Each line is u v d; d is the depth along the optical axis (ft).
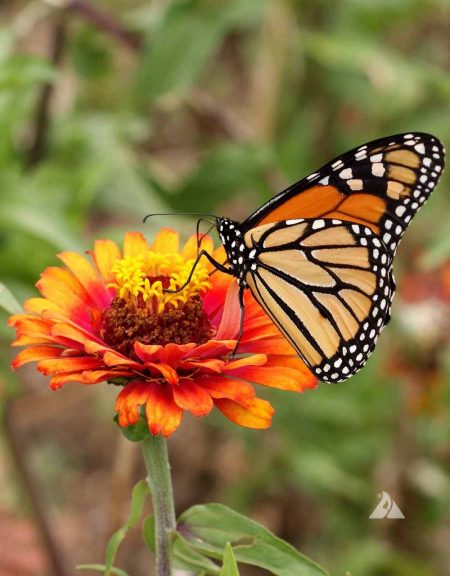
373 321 1.49
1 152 1.77
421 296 1.91
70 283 1.45
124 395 1.36
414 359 1.90
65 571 1.90
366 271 1.48
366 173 1.48
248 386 1.36
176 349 1.37
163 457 1.39
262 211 1.49
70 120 2.00
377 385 2.02
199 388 1.37
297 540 2.07
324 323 1.50
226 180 1.90
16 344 1.38
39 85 1.90
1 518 1.83
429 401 1.91
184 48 1.85
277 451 2.03
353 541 1.99
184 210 1.91
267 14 2.06
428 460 2.01
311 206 1.50
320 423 2.02
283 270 1.49
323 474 1.97
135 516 1.39
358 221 1.50
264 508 2.08
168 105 2.00
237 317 1.44
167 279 1.46
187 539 1.39
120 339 1.44
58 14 1.90
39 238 1.69
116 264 1.45
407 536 1.97
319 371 1.50
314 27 2.11
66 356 1.39
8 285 1.75
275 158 1.91
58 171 1.80
